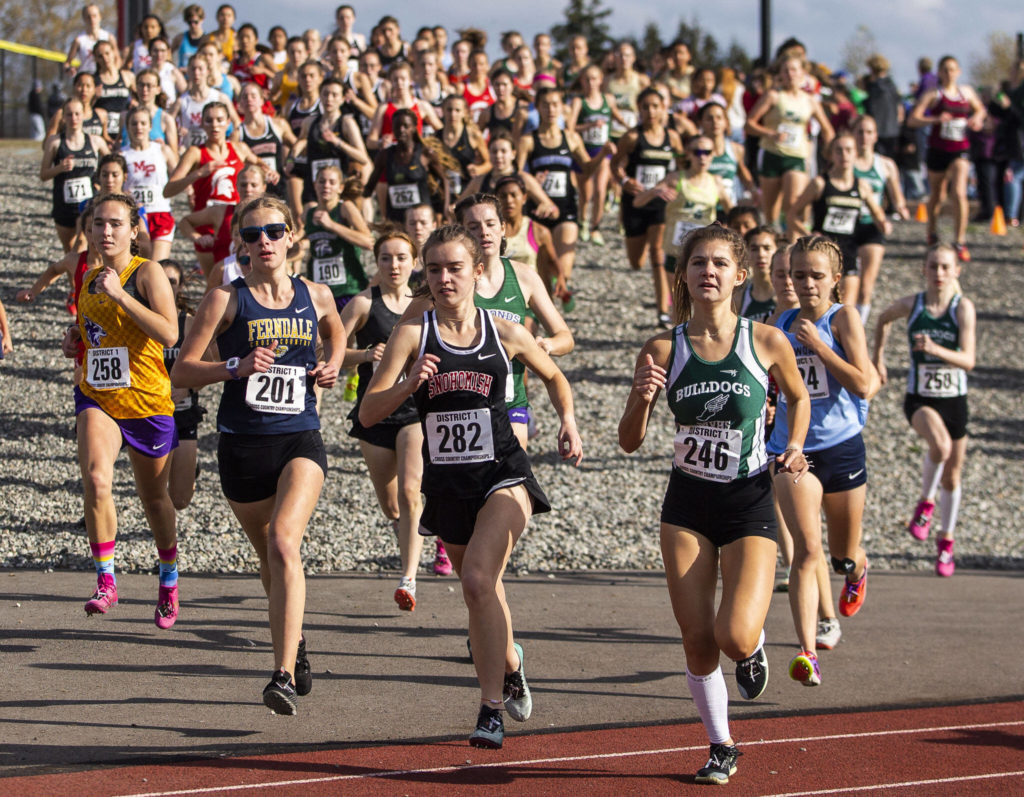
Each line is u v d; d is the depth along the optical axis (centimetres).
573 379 1784
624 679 858
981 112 2559
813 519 817
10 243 2161
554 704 794
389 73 2017
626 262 2445
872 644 996
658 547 1278
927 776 686
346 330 980
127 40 2773
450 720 748
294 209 1880
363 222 1436
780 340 666
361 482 1365
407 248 981
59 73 4259
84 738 682
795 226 1720
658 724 761
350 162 1852
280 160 1802
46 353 1664
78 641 869
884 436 1744
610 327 2023
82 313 850
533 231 1334
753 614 624
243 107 1792
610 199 2969
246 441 727
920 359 1281
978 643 1010
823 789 657
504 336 691
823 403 880
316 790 619
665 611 1060
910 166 3064
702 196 1822
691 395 661
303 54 2439
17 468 1291
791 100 2027
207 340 727
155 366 852
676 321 719
